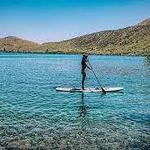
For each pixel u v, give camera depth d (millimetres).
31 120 21250
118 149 15484
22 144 16141
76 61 142500
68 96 32406
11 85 43281
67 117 22266
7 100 29766
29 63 117188
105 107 26297
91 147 15758
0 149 15352
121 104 27797
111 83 46969
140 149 15492
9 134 17844
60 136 17562
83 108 25734
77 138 17219
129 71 74062
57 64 110688
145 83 46844
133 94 34312
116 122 20844
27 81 49219
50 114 23250
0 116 22438
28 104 27578
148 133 18219
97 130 18812
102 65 103125
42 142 16516
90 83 47062
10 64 107938
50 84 44906
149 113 23891
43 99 30406
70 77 57344
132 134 18000
